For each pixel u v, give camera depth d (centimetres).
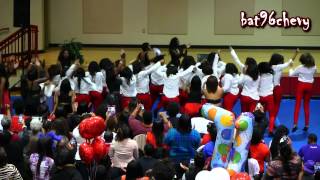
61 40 2173
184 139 734
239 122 590
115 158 719
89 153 604
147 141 747
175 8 2180
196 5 2177
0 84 1091
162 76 1170
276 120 1168
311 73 1166
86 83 1113
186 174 625
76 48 1581
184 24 2181
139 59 1291
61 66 1207
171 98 1127
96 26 2191
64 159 589
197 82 979
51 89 1092
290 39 2166
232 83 1087
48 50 2078
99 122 607
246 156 599
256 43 2172
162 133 750
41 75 1142
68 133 723
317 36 2158
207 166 627
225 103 1098
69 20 2178
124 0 2184
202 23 2180
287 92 1527
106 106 861
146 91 1162
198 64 1161
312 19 2152
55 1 2164
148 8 2184
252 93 1095
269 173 638
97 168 630
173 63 1249
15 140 714
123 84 1123
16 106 916
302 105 1415
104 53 2016
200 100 980
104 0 2181
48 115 879
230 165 593
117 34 2191
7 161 647
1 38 1920
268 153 719
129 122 822
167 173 534
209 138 740
